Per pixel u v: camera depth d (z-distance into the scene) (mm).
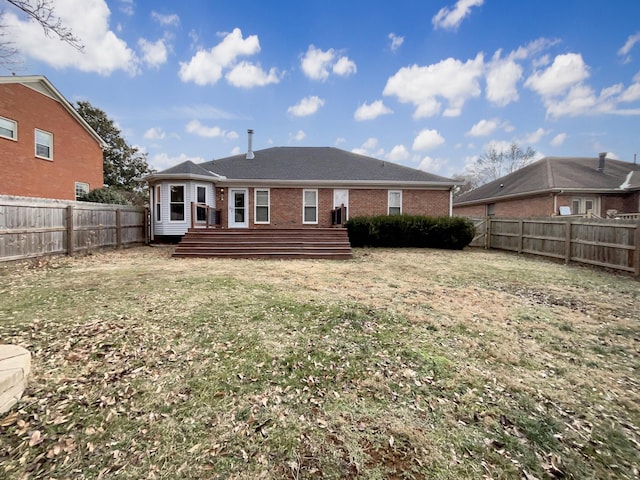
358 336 3406
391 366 2803
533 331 3666
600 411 2246
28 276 6051
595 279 6570
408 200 14703
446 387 2504
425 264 8297
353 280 6090
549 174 18328
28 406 2139
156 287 5246
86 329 3428
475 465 1744
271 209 14258
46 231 8086
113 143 26297
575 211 17031
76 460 1718
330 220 14430
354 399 2328
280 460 1756
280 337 3338
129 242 11664
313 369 2727
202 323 3668
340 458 1779
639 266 6852
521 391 2469
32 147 12641
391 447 1870
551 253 9477
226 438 1911
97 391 2342
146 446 1829
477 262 8789
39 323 3574
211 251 9383
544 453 1841
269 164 15367
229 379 2545
